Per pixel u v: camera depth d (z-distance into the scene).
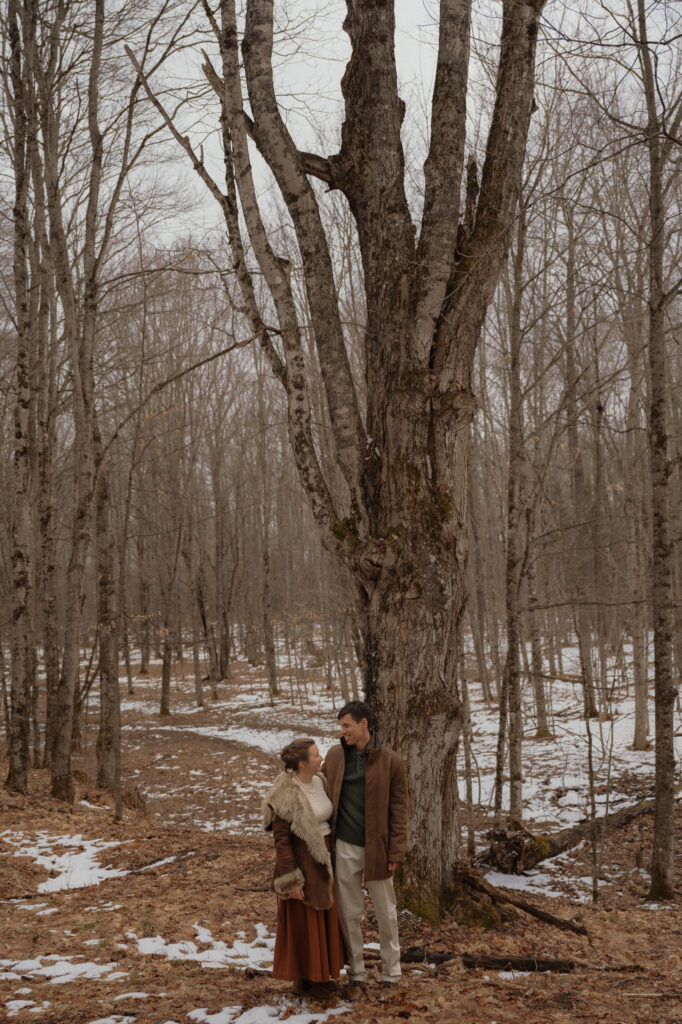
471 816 9.34
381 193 6.43
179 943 5.35
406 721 5.88
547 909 7.18
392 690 5.94
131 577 32.38
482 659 23.05
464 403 6.03
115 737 10.54
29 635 11.62
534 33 6.55
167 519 26.17
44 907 6.30
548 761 15.26
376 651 6.05
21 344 11.61
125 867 7.66
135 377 20.27
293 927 4.22
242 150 6.20
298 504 32.56
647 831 10.45
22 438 11.68
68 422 25.67
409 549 5.96
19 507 11.51
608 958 5.66
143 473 24.80
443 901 5.88
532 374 14.36
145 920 5.88
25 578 11.61
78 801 12.03
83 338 12.56
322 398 14.81
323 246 6.45
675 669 17.20
